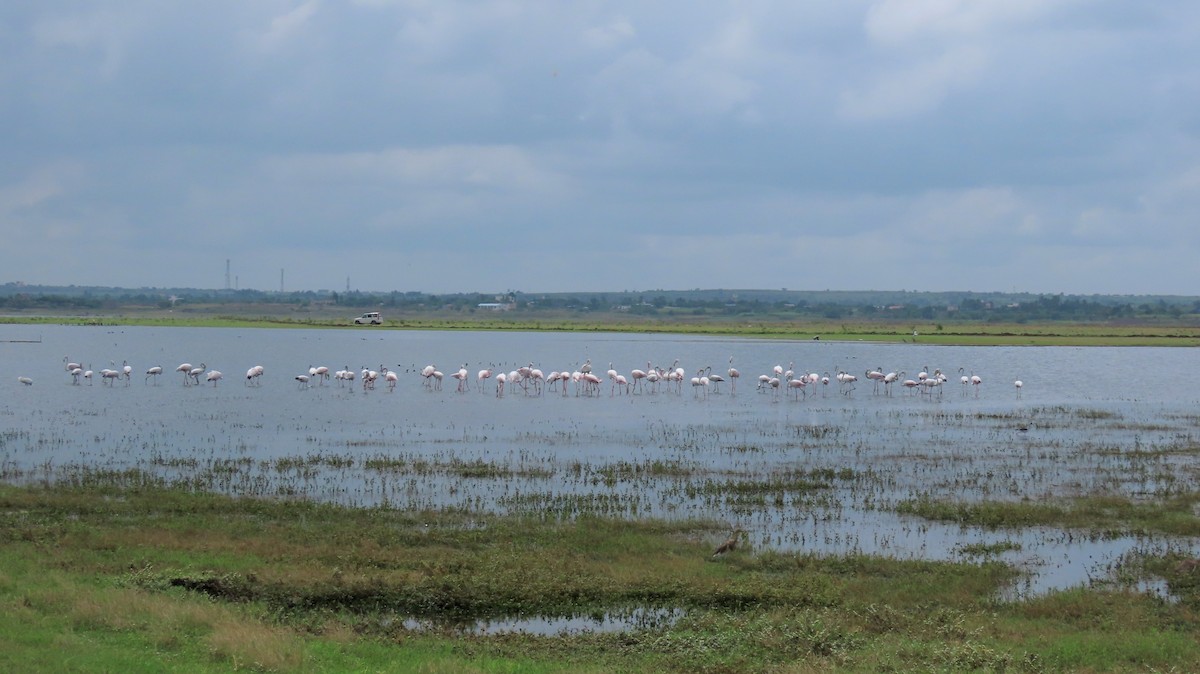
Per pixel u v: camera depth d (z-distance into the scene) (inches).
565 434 1879.9
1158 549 1095.6
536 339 5861.2
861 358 4392.2
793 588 906.1
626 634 781.9
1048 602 890.7
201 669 645.9
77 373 2743.6
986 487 1398.9
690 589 892.6
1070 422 2180.1
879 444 1796.3
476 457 1585.9
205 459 1524.4
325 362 3732.8
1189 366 4178.2
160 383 2770.7
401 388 2785.4
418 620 829.8
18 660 626.8
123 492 1244.5
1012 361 4352.9
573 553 1008.9
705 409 2374.5
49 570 884.6
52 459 1504.7
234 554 965.2
